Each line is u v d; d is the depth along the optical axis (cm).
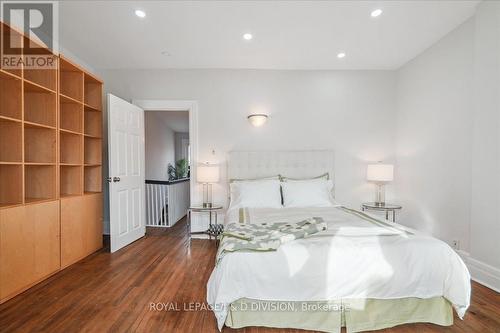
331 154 381
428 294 168
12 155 216
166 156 721
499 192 221
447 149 289
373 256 168
